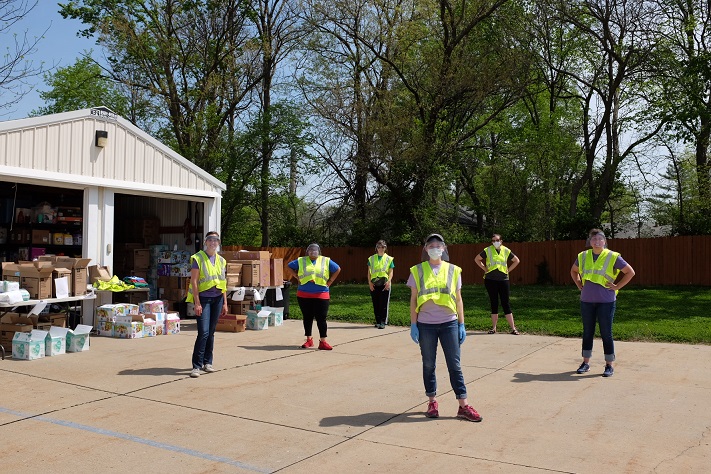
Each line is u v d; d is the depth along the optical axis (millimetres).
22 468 4824
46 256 10758
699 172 25344
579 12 27172
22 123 10719
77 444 5406
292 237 33531
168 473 4746
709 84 21141
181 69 30969
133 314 11984
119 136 12570
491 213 36844
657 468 4785
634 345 10586
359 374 8344
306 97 33250
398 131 28266
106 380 7891
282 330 12844
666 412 6363
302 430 5836
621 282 8133
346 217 32875
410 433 5730
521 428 5855
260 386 7621
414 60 30578
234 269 13102
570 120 36594
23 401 6824
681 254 23359
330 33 31969
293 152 34125
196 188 14375
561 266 26422
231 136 33250
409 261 30328
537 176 33656
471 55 29188
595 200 30172
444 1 28750
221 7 31078
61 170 11398
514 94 29906
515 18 29766
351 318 14688
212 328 8430
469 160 33406
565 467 4820
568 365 8906
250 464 4938
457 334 6172
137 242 15977
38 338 9359
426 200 30656
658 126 27812
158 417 6254
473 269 28625
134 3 29484
